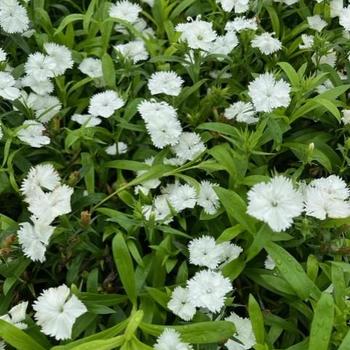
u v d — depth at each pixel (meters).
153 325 0.25
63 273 0.30
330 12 0.39
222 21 0.39
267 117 0.31
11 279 0.28
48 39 0.38
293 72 0.33
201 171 0.32
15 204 0.32
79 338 0.27
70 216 0.30
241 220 0.28
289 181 0.27
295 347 0.26
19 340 0.25
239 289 0.29
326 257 0.29
